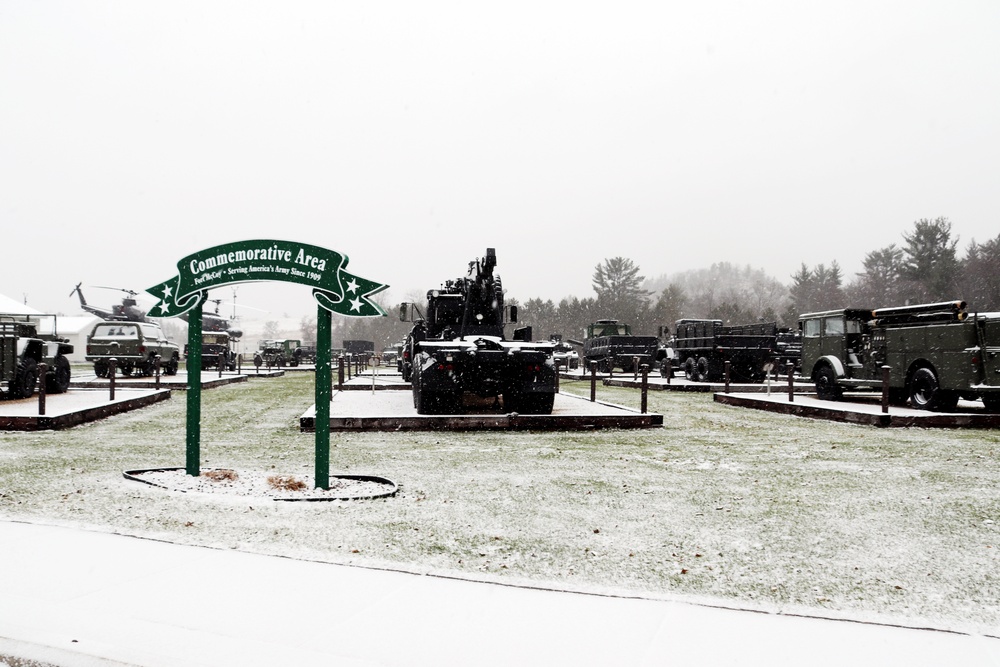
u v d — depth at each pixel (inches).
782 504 264.1
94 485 281.6
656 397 864.3
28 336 698.8
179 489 272.8
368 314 276.2
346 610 151.9
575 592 164.6
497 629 142.7
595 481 307.7
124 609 150.8
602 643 136.6
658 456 383.9
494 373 522.0
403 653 131.5
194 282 296.7
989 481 312.8
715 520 239.0
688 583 176.1
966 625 151.3
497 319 623.8
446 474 321.7
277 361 1936.5
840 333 713.6
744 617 150.7
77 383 930.1
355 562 184.7
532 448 412.5
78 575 171.9
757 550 204.4
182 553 190.9
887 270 3294.8
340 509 247.0
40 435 457.4
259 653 130.6
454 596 160.7
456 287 674.2
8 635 137.0
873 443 442.3
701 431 503.8
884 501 270.2
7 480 292.8
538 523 232.1
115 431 483.2
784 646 136.1
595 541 211.8
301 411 645.3
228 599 157.3
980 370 543.5
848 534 222.1
